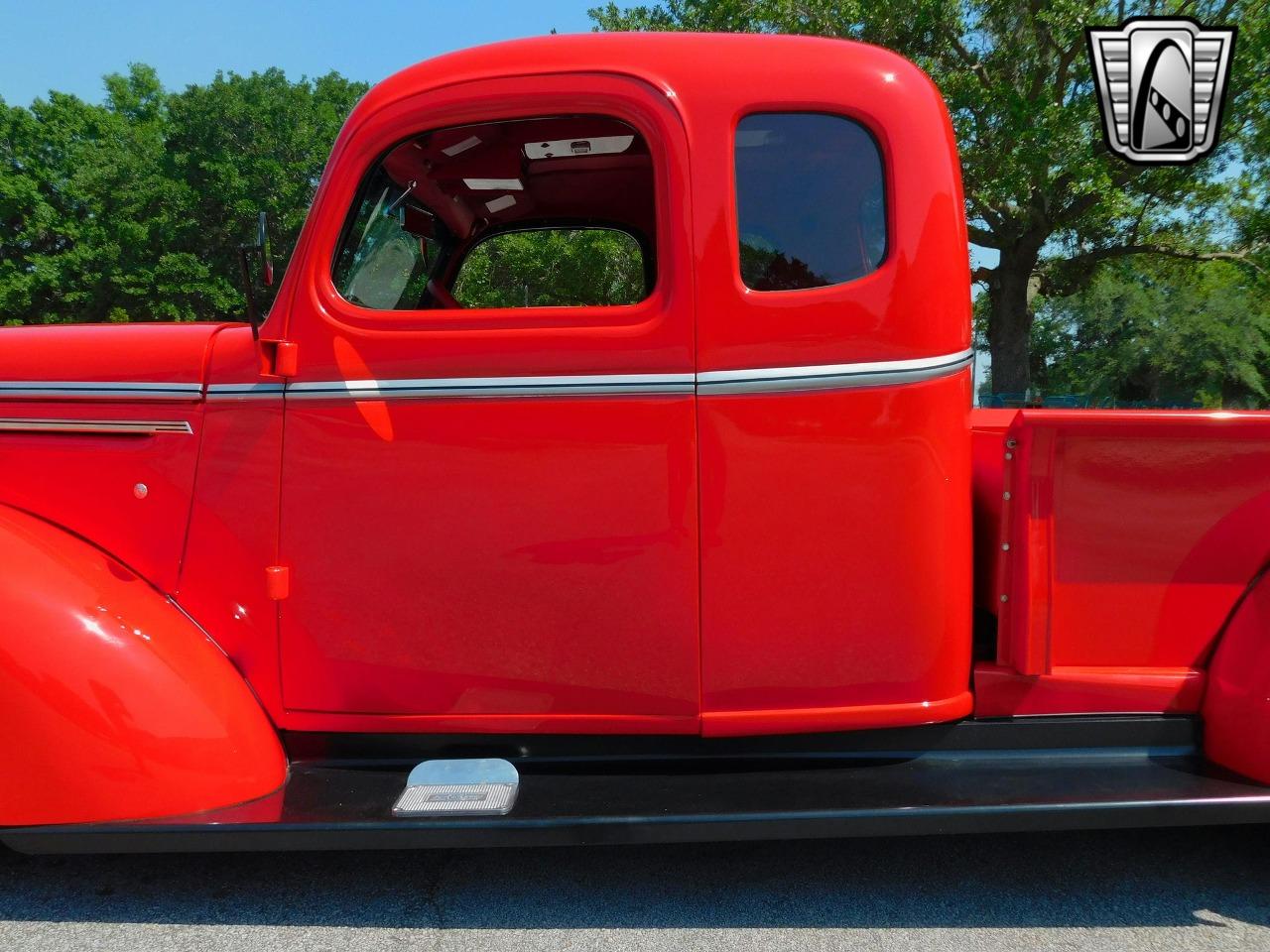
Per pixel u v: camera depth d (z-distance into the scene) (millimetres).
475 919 2189
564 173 2697
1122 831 2641
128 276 32938
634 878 2385
